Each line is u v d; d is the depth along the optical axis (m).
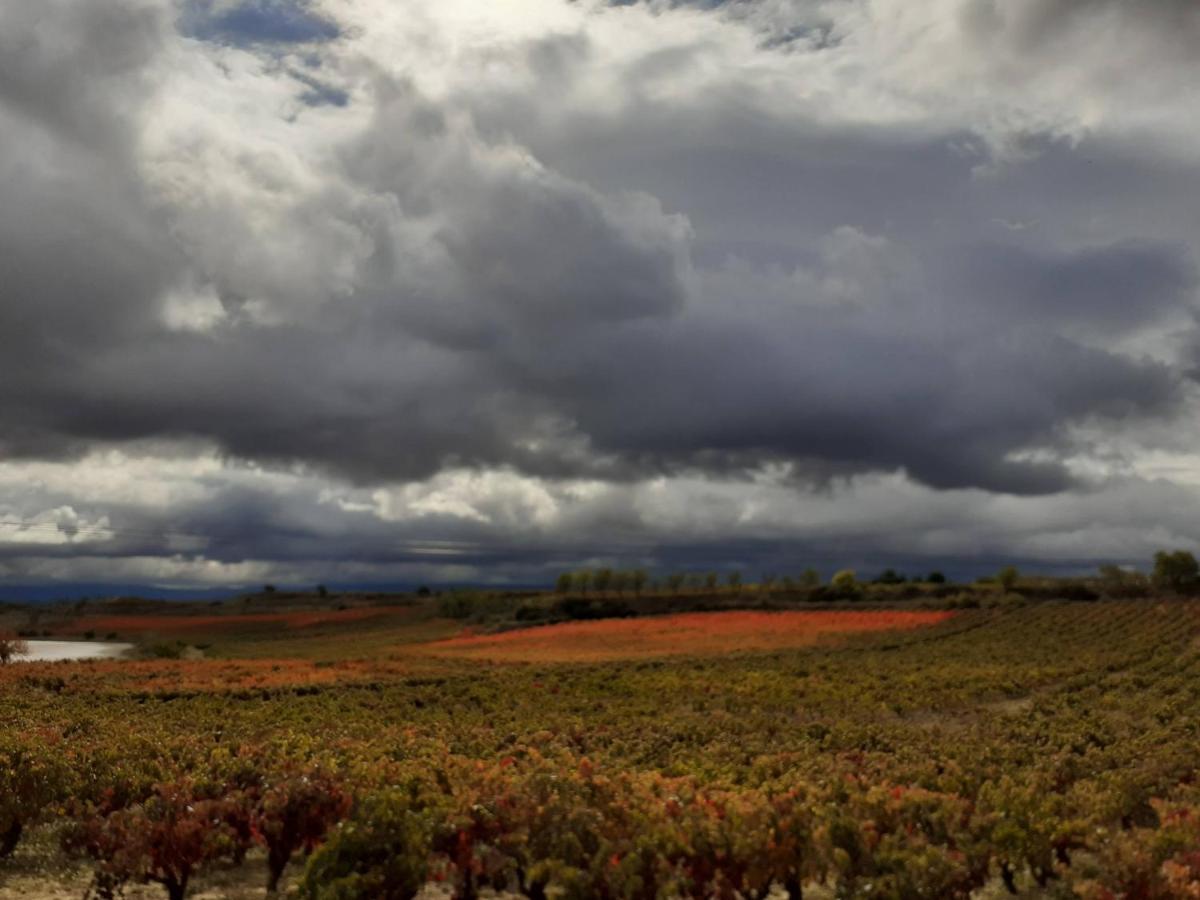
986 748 29.16
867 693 48.78
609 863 12.87
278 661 69.06
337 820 15.87
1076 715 39.75
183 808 15.91
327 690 52.91
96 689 51.19
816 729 37.12
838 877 13.94
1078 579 126.94
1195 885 12.67
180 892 15.52
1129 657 65.06
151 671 60.62
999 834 14.98
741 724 39.12
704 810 14.77
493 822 14.27
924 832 15.55
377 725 38.00
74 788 19.23
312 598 174.75
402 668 63.78
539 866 12.80
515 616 125.69
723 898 13.38
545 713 44.00
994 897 16.78
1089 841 14.74
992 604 107.19
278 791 16.11
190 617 149.38
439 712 44.62
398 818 13.68
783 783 22.30
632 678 58.00
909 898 12.75
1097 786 22.16
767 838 13.51
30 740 22.98
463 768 18.91
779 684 53.31
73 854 18.27
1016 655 69.25
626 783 17.39
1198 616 90.12
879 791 16.34
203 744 27.72
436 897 16.16
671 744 34.34
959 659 67.25
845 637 85.81
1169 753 27.27
